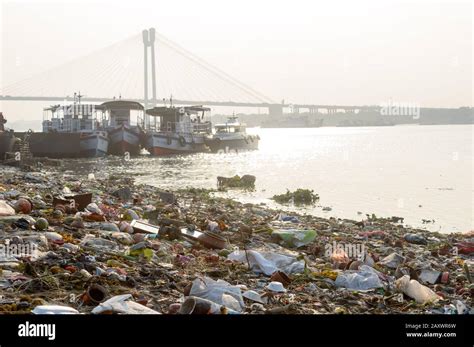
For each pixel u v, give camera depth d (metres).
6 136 65.88
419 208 32.41
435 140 144.25
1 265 10.78
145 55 166.38
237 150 103.06
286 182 47.94
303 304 10.58
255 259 13.55
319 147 120.94
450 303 11.72
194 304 8.79
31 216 16.62
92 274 10.93
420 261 16.47
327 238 19.80
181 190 38.91
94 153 82.44
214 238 16.38
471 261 17.73
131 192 30.95
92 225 16.62
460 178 49.81
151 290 10.56
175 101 163.75
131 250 13.49
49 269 10.77
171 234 16.48
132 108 93.50
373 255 16.45
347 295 11.69
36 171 52.94
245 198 37.06
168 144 91.75
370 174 54.97
